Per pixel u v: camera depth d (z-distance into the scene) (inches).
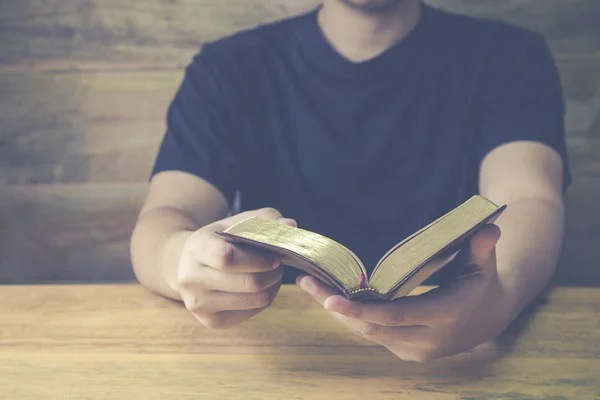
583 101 53.4
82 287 40.6
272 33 51.5
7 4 55.3
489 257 32.0
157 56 54.8
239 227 31.0
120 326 36.7
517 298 35.2
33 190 56.2
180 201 46.4
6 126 56.0
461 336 33.0
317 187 49.8
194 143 49.0
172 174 48.0
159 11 54.5
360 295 28.5
